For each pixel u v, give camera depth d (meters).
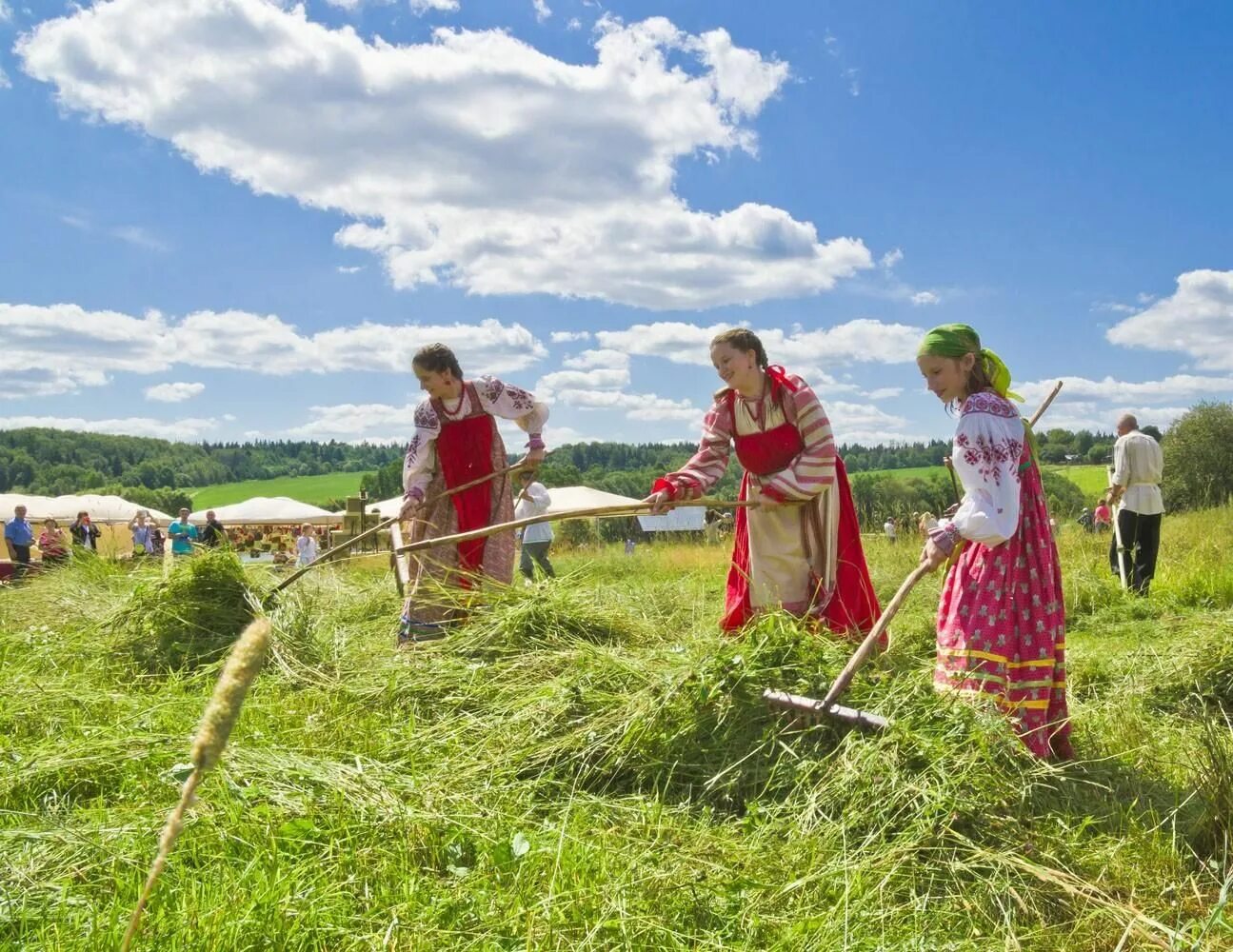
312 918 2.46
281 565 8.62
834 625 5.32
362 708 4.59
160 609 5.95
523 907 2.58
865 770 3.45
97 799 3.27
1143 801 3.67
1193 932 2.75
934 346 4.23
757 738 3.84
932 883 3.03
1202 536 13.20
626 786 3.77
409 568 6.60
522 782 3.71
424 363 6.42
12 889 2.60
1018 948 2.66
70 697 4.43
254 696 4.64
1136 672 5.79
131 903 2.50
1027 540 4.06
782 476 5.27
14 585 8.76
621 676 4.36
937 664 4.21
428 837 3.02
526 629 5.62
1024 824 3.35
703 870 2.92
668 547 19.81
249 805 3.13
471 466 6.56
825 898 2.87
